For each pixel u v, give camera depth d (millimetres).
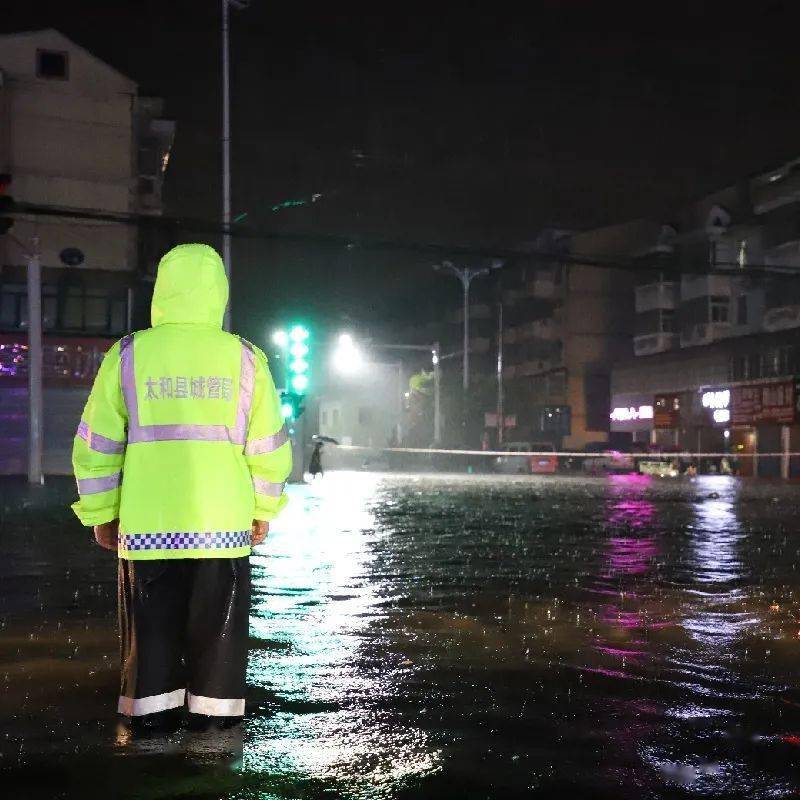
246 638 5230
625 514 24891
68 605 9609
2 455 45062
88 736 5016
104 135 48375
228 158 40188
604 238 92312
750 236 70938
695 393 70250
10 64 47156
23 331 46188
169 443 5117
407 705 5777
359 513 24312
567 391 91750
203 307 5305
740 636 8188
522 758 4762
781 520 23078
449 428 99312
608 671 6785
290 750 4824
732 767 4664
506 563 13602
